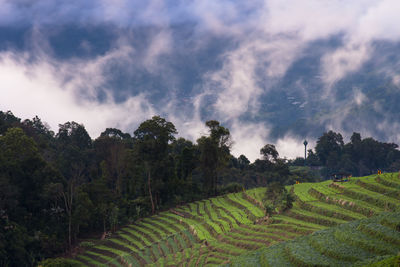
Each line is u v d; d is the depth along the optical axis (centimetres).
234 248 6366
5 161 8225
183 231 7938
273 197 8762
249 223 7344
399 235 4578
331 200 7525
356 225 5331
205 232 7550
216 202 9681
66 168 10162
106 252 7850
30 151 8694
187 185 10594
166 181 10219
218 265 5681
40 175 8531
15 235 7356
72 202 8762
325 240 5062
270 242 6138
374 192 7481
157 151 9975
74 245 8288
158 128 9988
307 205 7488
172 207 9938
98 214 8856
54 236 7906
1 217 7494
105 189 9188
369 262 3988
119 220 9169
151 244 7744
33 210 8500
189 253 6750
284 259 4922
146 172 10175
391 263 3603
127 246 7912
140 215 9494
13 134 8738
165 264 6612
